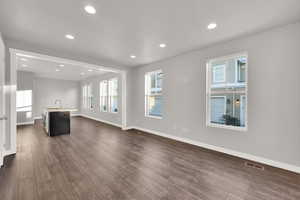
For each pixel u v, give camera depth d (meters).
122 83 5.54
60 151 3.26
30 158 2.85
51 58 3.63
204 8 1.99
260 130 2.67
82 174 2.27
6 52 2.99
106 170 2.40
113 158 2.89
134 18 2.26
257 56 2.69
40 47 3.45
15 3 1.88
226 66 3.54
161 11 2.07
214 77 3.55
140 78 5.45
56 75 7.83
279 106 2.46
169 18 2.25
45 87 8.72
